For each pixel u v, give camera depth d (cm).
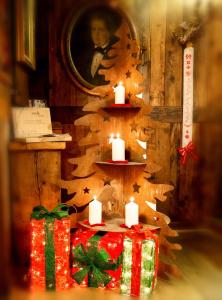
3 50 105
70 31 202
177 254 168
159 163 214
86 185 143
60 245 121
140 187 142
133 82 139
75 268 128
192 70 210
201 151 218
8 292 93
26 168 135
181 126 215
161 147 213
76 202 143
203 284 133
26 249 135
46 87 205
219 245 183
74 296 119
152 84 211
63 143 138
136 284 120
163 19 209
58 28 202
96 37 204
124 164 134
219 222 209
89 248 126
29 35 175
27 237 136
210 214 215
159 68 211
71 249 128
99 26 204
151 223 140
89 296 120
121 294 122
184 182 218
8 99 118
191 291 127
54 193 140
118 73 141
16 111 135
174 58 212
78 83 205
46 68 204
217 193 217
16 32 146
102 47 205
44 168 138
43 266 121
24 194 135
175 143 215
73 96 206
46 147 136
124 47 140
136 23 207
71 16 201
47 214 123
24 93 176
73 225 144
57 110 206
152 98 211
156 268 124
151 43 209
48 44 203
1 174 98
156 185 140
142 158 141
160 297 121
